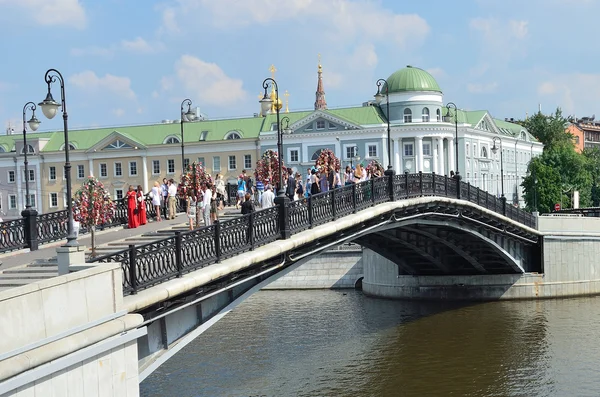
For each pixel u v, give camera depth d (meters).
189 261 19.05
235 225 21.17
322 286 56.84
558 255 48.72
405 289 50.12
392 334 38.69
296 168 84.75
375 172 36.25
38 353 13.03
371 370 31.59
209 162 87.06
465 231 40.88
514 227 44.84
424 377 30.47
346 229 28.23
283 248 22.92
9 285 17.80
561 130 120.50
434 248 45.69
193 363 33.25
